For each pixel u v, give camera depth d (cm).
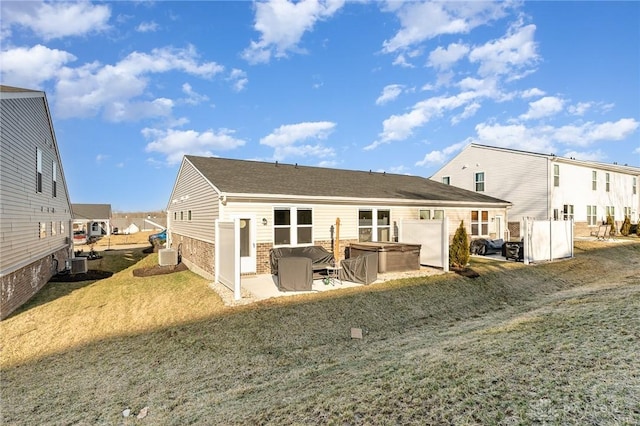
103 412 474
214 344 676
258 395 472
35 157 1141
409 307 910
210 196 1230
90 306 966
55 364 635
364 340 709
